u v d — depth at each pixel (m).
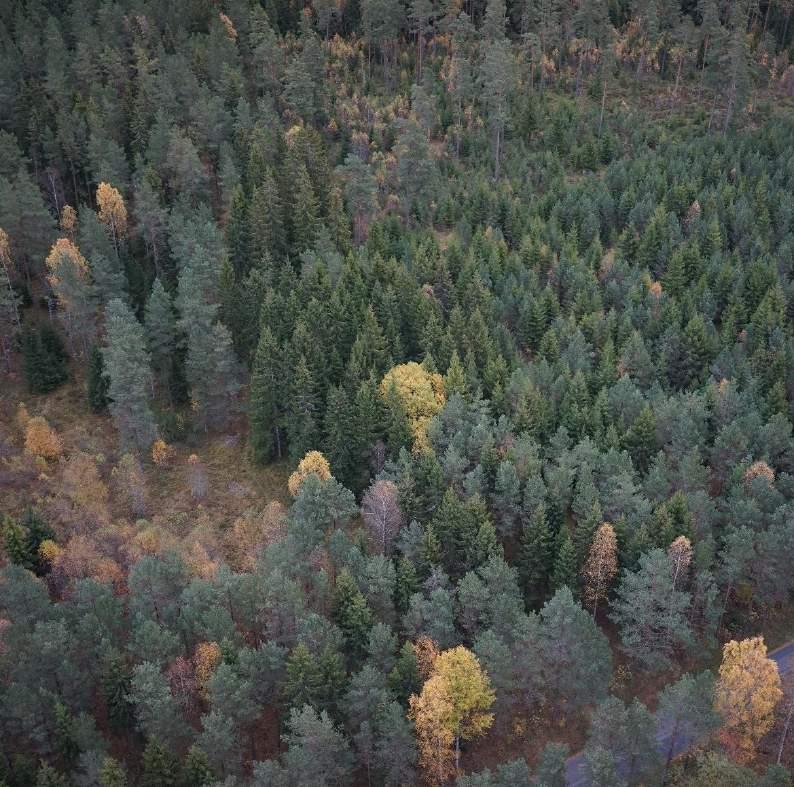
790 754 57.44
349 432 77.69
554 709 63.78
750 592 68.81
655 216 107.50
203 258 92.56
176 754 56.38
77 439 88.19
